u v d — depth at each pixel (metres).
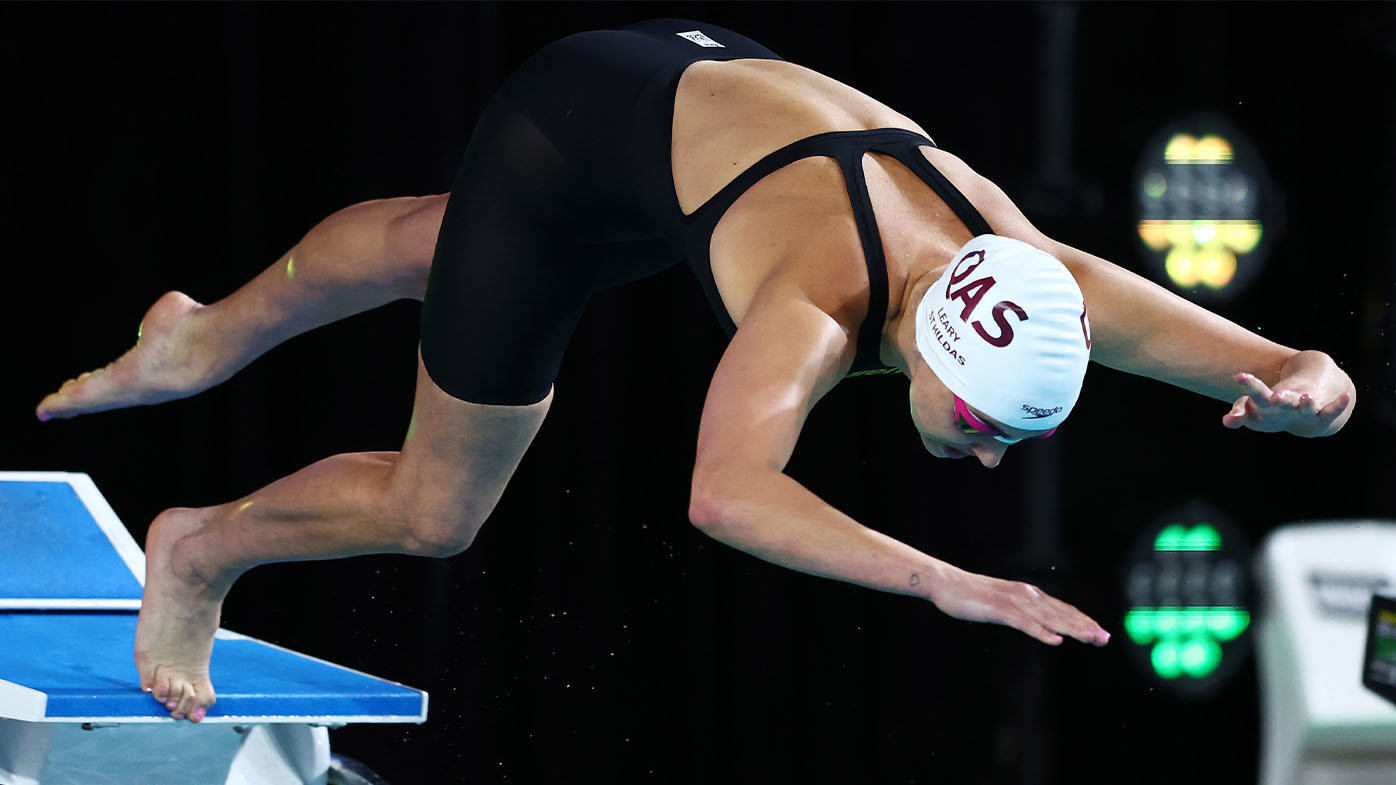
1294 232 19.83
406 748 16.27
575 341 18.84
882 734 18.20
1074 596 18.89
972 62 19.69
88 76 18.80
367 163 18.62
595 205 8.86
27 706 9.56
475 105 18.70
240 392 18.67
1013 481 19.31
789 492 6.59
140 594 12.44
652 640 18.19
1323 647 11.88
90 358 19.00
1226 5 19.94
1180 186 17.91
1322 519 19.80
